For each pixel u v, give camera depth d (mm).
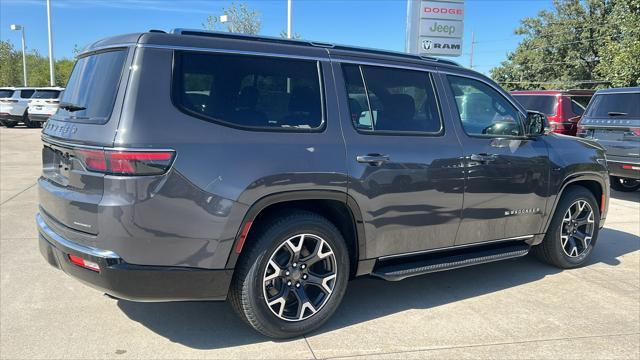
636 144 8492
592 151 5355
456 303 4375
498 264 5484
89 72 3525
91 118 3227
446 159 4160
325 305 3701
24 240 5844
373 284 4797
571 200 5168
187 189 3092
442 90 4363
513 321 4027
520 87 44062
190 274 3176
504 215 4625
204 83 3287
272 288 3516
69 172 3299
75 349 3428
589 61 38656
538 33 42688
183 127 3135
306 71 3695
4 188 9000
